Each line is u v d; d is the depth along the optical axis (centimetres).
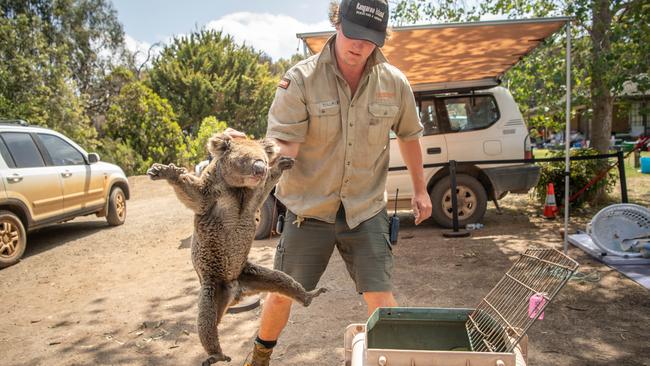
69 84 2055
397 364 194
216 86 3388
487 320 220
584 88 933
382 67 282
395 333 237
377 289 275
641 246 554
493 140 784
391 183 782
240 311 482
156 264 698
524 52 721
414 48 663
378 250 278
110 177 993
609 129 933
